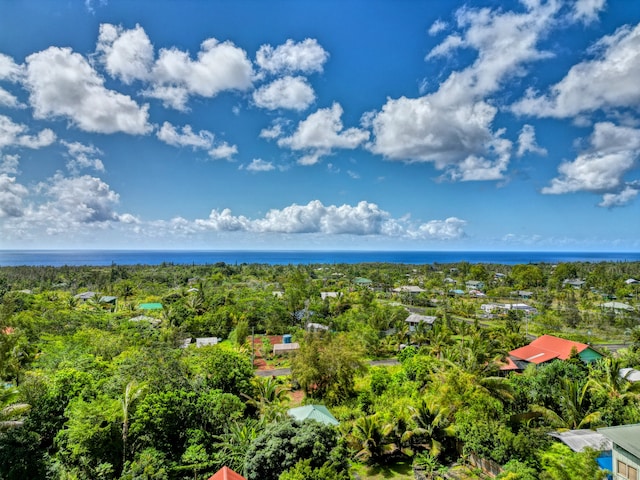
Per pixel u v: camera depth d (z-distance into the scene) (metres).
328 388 32.25
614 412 24.56
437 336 47.28
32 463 19.62
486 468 21.03
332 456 18.84
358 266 195.38
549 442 21.28
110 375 27.94
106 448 20.23
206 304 67.12
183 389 24.94
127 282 101.75
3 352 26.16
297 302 71.75
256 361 46.59
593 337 56.72
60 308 58.22
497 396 26.64
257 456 18.69
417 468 22.30
